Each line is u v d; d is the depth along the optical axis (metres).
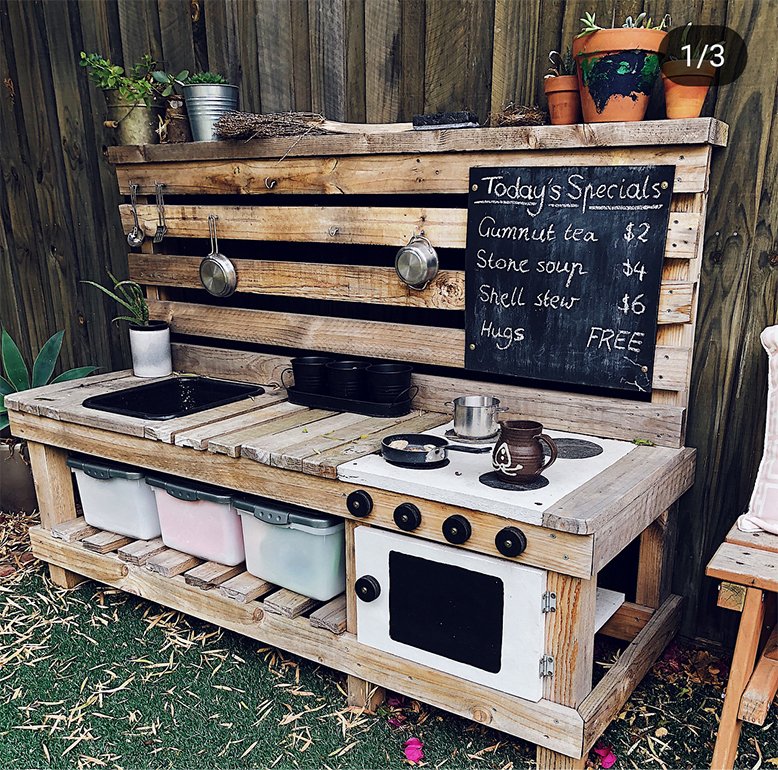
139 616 2.51
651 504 1.84
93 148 3.19
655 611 2.16
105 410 2.45
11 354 3.14
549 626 1.67
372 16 2.46
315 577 2.10
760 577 1.53
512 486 1.73
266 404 2.48
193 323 2.86
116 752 1.89
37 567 2.87
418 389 2.42
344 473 1.88
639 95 1.89
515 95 2.25
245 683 2.15
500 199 2.12
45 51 3.20
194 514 2.32
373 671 1.96
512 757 1.86
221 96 2.62
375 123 2.54
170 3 2.86
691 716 1.98
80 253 3.38
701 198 1.89
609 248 1.99
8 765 1.84
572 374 2.12
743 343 2.06
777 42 1.87
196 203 2.96
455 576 1.76
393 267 2.35
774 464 1.76
